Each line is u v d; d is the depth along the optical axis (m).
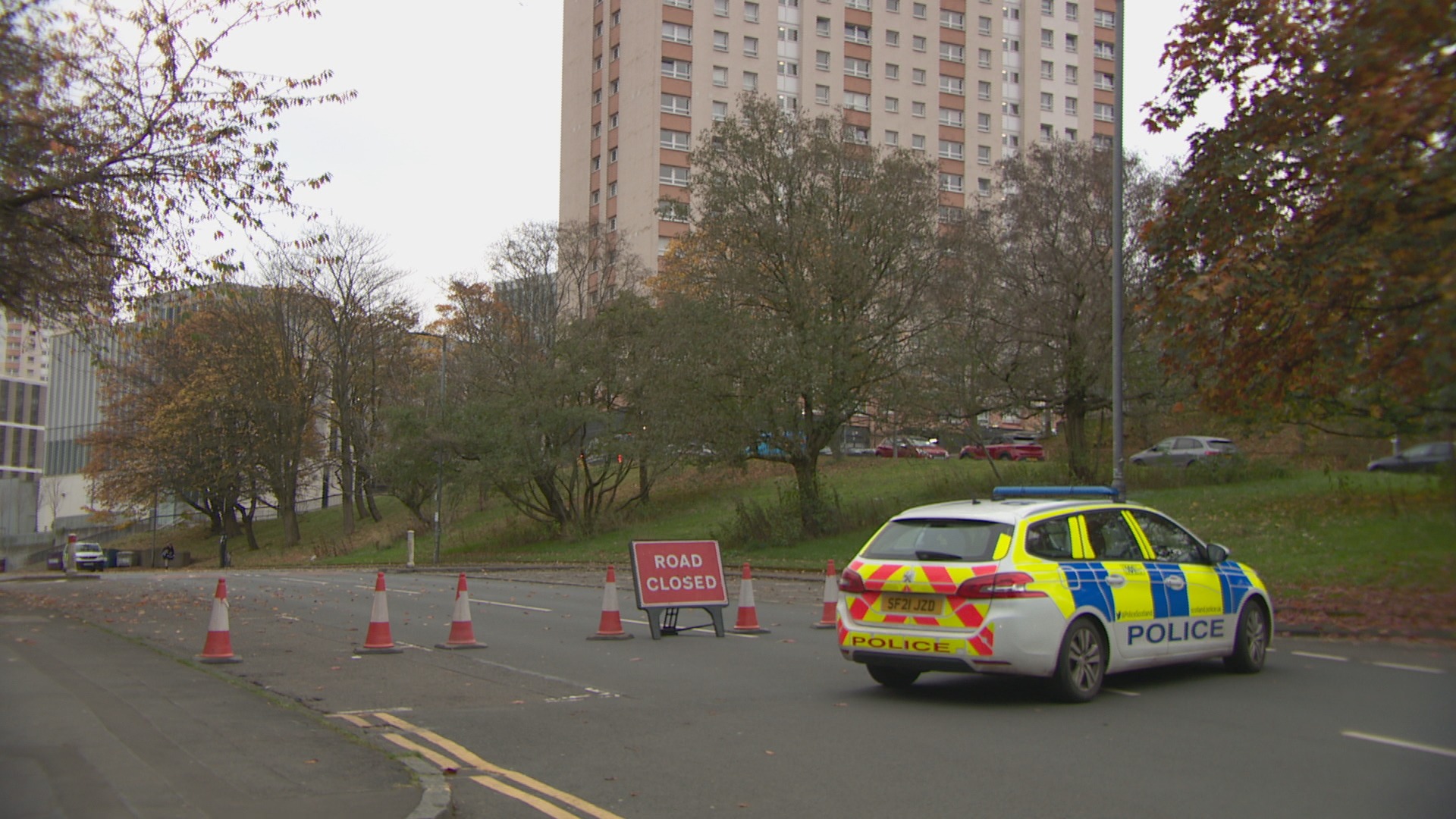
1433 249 13.20
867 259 31.06
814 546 33.09
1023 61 82.94
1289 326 17.12
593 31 78.56
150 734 7.34
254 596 22.03
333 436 62.38
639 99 73.19
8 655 11.23
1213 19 17.20
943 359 30.95
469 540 48.91
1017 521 9.07
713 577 14.55
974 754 7.28
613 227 75.12
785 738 7.88
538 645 13.65
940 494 33.97
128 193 16.06
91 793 5.74
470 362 49.47
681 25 73.00
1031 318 32.66
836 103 76.94
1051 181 34.22
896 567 9.20
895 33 79.12
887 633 9.12
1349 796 6.11
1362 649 12.23
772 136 32.31
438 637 14.48
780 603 20.23
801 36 76.44
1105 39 85.94
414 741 7.82
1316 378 18.48
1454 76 12.45
